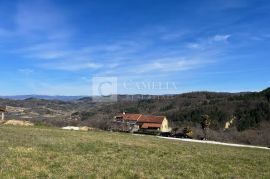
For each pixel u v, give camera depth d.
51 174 13.59
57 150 20.14
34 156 17.28
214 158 21.91
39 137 27.41
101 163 16.86
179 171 16.27
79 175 13.78
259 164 20.66
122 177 14.10
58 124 66.31
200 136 78.12
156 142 32.19
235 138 78.31
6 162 15.19
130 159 18.88
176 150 25.02
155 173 15.38
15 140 23.62
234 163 20.28
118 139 32.31
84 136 32.75
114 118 89.94
